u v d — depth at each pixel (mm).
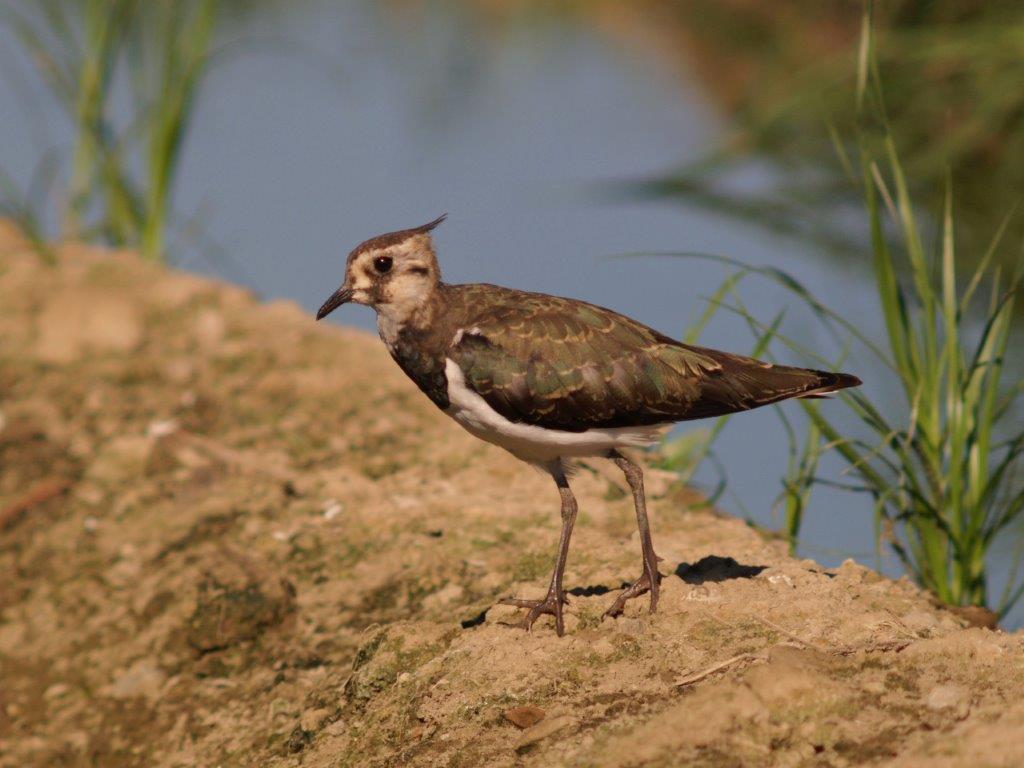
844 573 10539
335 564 12062
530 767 8062
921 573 11891
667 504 12641
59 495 13664
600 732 8172
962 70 22516
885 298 11969
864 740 7656
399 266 10016
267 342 16281
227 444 14320
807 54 29422
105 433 14555
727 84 29891
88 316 16406
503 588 11109
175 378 15555
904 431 11766
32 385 15438
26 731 10891
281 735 9953
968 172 21453
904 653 8539
